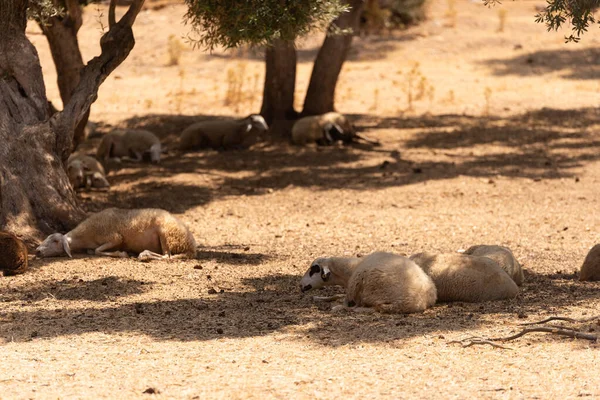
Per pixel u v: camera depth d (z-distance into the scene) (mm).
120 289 36781
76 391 23078
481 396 22250
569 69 112938
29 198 44875
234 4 44188
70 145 46188
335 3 46531
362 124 90125
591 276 38750
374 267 32156
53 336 29469
